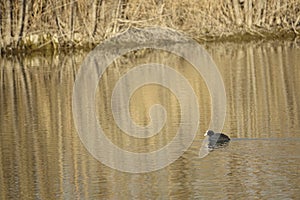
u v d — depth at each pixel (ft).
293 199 95.30
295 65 217.97
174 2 314.14
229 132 131.95
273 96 167.32
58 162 116.88
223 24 320.70
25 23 301.63
